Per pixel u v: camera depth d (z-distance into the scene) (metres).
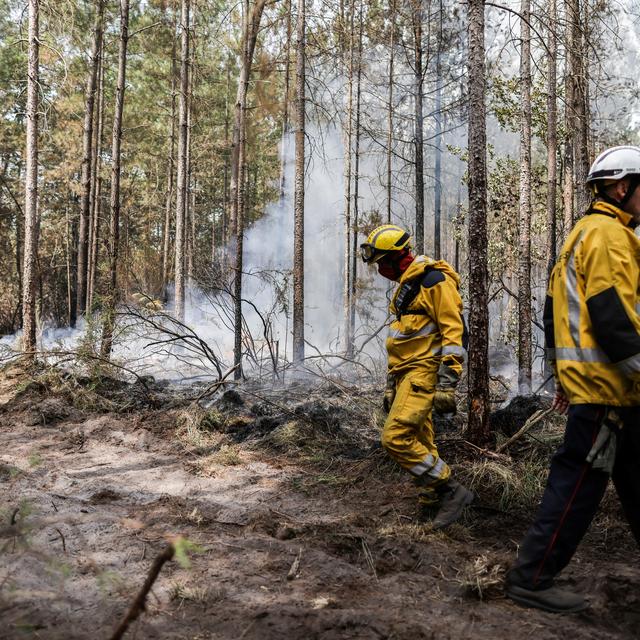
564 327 2.63
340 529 3.35
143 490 4.07
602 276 2.47
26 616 2.26
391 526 3.48
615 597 2.73
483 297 4.49
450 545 3.28
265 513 3.57
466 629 2.39
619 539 3.39
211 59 23.09
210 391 6.38
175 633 2.22
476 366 4.47
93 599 2.45
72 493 3.95
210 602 2.48
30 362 7.31
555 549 2.58
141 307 7.77
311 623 2.32
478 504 3.81
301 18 9.19
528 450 4.49
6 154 23.31
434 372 3.48
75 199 24.12
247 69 12.02
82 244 17.50
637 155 2.62
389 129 14.15
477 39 4.53
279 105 13.26
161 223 28.30
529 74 9.62
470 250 4.52
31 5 8.71
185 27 14.49
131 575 2.70
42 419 5.76
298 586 2.68
